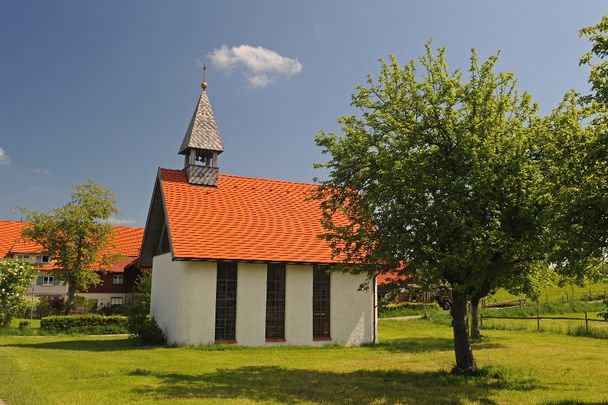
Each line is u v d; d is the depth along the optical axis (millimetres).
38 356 19375
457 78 15859
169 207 26359
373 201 15500
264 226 27625
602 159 10711
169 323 25531
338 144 16672
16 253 53469
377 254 14766
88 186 42812
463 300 16359
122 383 13664
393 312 46219
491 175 13828
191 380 14828
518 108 15508
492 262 14492
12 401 10789
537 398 12625
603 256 11320
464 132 14805
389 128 15703
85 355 20203
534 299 20625
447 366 18016
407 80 15766
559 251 11273
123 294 55469
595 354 20953
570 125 12203
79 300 49094
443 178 14234
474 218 13719
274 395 12914
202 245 24812
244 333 24984
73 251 42438
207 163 29859
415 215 14578
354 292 27500
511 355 20766
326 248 27422
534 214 13734
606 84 10695
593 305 42812
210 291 24703
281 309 26141
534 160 14703
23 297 32531
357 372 16922
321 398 12609
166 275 26891
